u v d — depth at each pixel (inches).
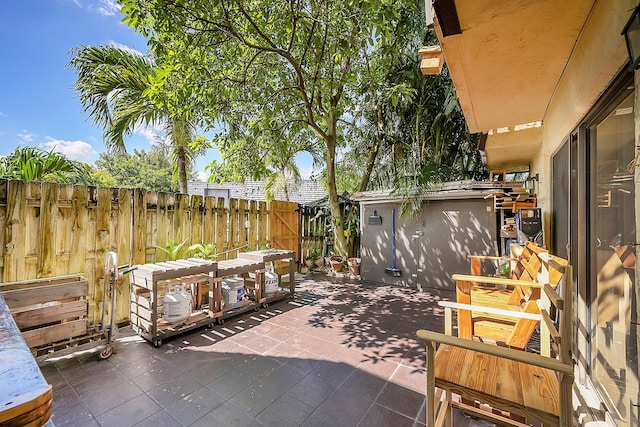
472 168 250.8
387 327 132.0
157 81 150.6
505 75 95.3
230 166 211.9
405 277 208.8
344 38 145.3
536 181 159.5
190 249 156.4
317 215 275.6
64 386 85.8
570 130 92.1
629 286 59.4
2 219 103.3
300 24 153.7
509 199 153.2
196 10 124.6
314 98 214.8
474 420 73.2
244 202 204.1
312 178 330.6
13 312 88.8
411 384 87.4
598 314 74.4
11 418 18.9
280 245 235.9
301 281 224.7
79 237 121.2
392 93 197.0
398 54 205.9
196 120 195.9
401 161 251.3
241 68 179.0
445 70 203.8
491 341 80.0
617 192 64.7
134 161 755.4
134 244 138.8
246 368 96.3
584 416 73.5
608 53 57.2
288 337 120.9
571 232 93.6
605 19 58.5
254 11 148.8
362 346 112.5
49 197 113.6
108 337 104.5
